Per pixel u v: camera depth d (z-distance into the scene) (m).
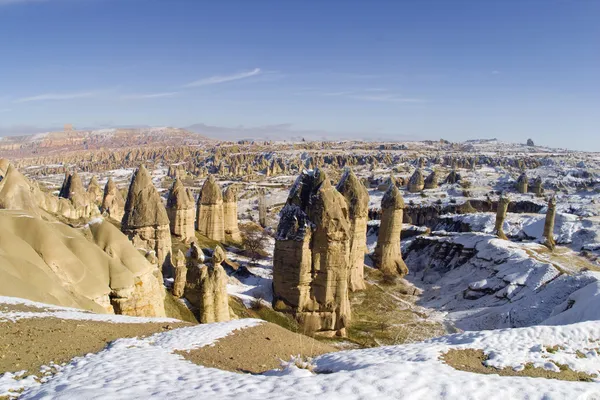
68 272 30.58
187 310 40.66
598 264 72.25
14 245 28.67
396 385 14.91
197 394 12.95
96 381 14.38
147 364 17.05
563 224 94.56
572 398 15.26
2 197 38.03
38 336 19.64
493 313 56.03
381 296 66.12
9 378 14.91
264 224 122.88
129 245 35.81
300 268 50.09
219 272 41.53
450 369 18.23
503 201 85.75
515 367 20.64
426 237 90.19
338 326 50.72
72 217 62.00
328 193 51.56
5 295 24.94
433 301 66.44
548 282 58.06
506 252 70.31
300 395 13.27
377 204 135.75
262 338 26.42
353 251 66.31
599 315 40.59
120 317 27.11
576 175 174.50
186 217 70.00
